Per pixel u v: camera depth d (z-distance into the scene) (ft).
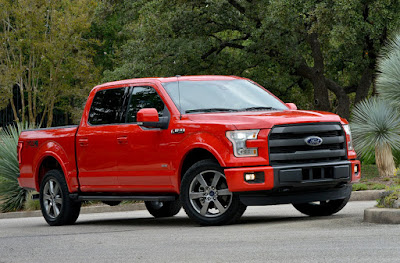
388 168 78.89
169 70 127.95
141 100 44.73
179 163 41.14
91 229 44.86
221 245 30.25
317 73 126.82
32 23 164.14
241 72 132.98
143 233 38.11
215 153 38.93
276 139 38.50
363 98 131.75
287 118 38.99
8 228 51.08
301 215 46.55
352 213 44.55
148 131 43.09
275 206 58.65
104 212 70.54
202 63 133.28
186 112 41.91
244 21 124.77
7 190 80.69
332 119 40.29
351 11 100.27
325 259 25.03
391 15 104.53
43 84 177.06
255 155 38.37
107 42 209.05
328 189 40.34
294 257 25.80
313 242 29.48
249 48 124.36
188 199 40.34
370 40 118.73
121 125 45.34
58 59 164.55
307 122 39.22
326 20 102.47
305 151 39.01
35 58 171.63
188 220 50.65
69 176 49.21
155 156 42.57
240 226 38.42
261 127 38.42
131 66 128.36
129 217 59.41
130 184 44.68
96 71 171.83
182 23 127.65
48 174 51.31
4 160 80.74
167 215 56.44
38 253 31.27
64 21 163.53
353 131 80.53
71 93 171.53
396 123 78.69
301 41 130.62
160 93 43.47
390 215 34.94
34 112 172.76
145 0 132.36
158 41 128.98
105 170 46.14
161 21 127.95
